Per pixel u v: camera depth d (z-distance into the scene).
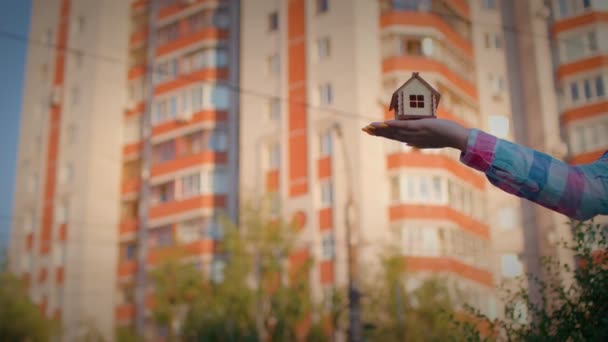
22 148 35.00
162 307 27.75
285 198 28.81
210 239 30.77
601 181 2.66
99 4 35.00
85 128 33.81
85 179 33.19
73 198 33.28
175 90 33.38
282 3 30.83
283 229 26.88
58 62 35.34
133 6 35.69
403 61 28.39
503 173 2.68
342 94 28.55
